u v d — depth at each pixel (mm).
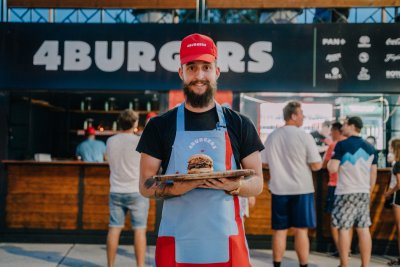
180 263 1836
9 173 5785
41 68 5859
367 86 5789
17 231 5738
